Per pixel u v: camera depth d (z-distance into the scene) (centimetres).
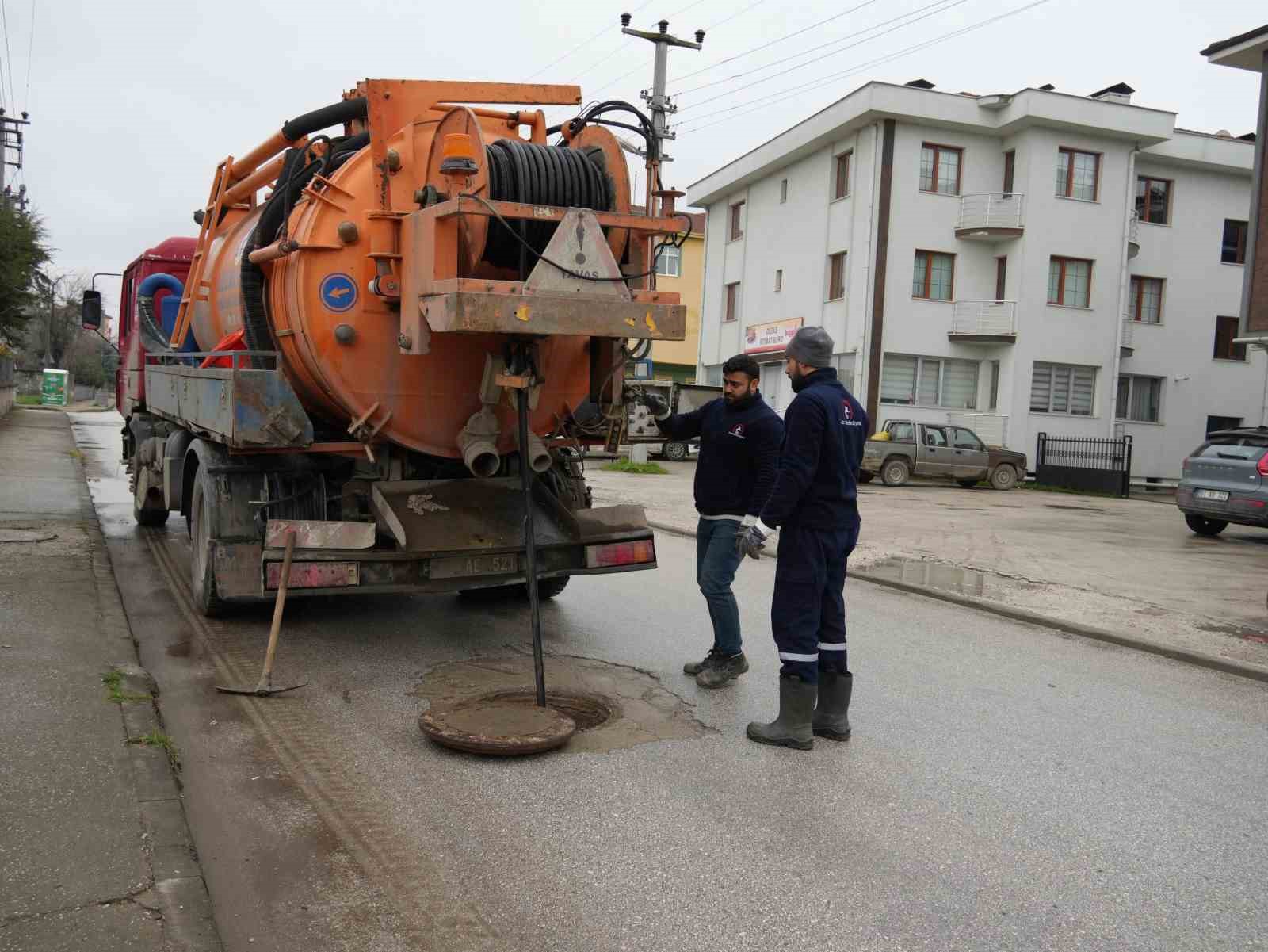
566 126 593
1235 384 3038
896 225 2672
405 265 548
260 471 626
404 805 394
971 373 2806
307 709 506
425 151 579
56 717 441
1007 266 2730
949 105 2648
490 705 518
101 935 278
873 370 2677
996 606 822
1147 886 350
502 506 607
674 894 331
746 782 431
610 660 616
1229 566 1148
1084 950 307
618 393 631
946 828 392
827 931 311
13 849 324
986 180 2750
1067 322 2736
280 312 594
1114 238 2766
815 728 496
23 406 4059
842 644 491
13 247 2597
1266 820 413
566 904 322
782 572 475
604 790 416
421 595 794
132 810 357
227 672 564
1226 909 336
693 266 4041
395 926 305
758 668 609
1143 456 2942
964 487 2495
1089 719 543
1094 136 2728
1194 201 2961
